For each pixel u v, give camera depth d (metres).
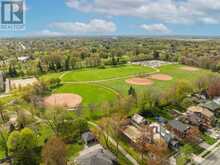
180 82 122.94
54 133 82.75
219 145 80.38
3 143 73.50
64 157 63.25
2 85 148.50
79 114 98.94
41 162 67.62
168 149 76.50
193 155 74.00
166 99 109.81
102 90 136.12
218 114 105.44
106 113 98.50
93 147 73.25
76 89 138.38
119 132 81.06
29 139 70.38
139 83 154.62
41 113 95.69
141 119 90.50
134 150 75.00
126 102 99.44
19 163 67.94
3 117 94.88
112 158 64.69
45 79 150.75
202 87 133.25
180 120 95.00
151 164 65.12
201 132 88.94
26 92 117.75
